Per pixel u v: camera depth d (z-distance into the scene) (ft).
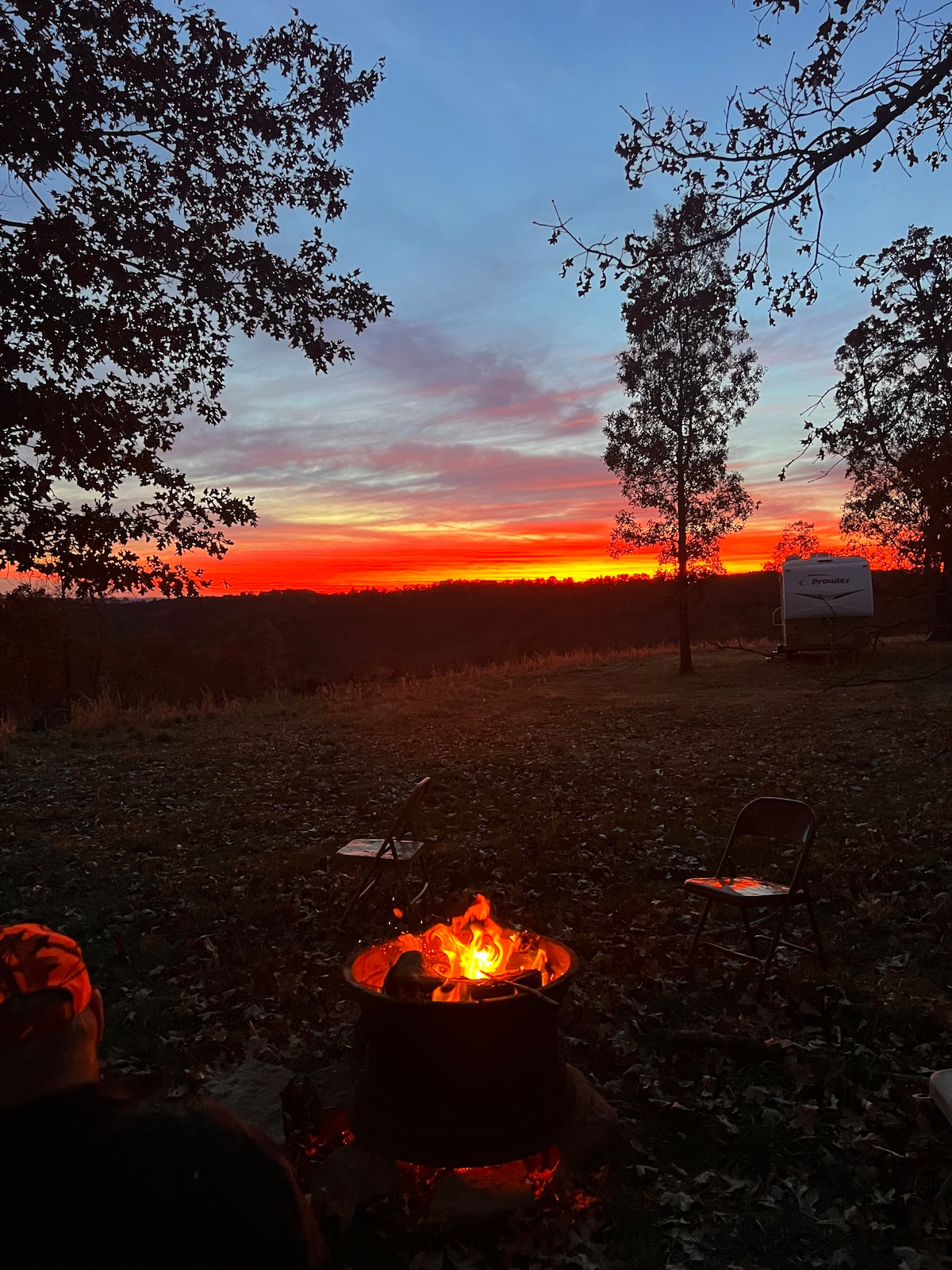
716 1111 11.86
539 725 52.37
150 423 27.91
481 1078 9.68
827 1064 12.74
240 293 27.37
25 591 30.66
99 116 23.73
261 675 193.67
